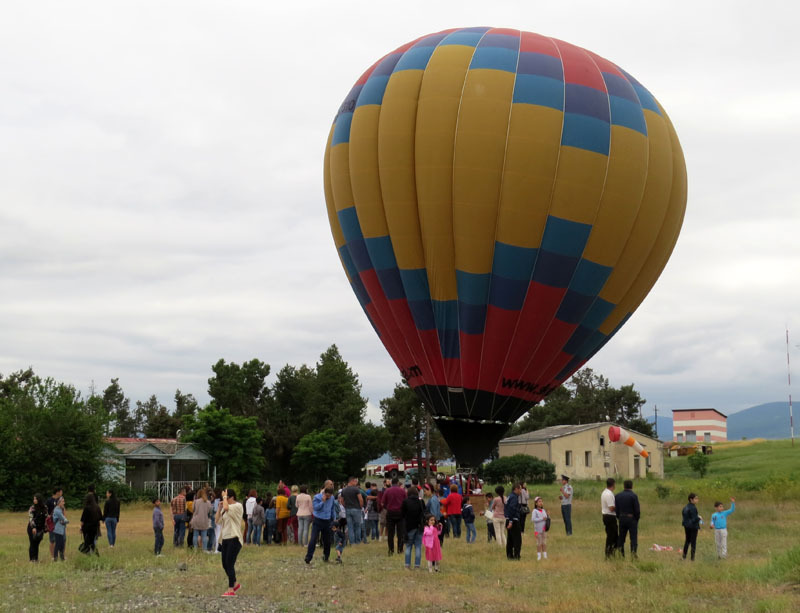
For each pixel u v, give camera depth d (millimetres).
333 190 29891
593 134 25875
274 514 23859
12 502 43031
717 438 138125
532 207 25672
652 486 48156
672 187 28438
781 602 12484
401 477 66312
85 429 44906
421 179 26484
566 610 12594
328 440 63344
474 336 27172
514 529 19344
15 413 44844
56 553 19312
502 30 28391
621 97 27094
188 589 14648
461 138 25812
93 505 19969
